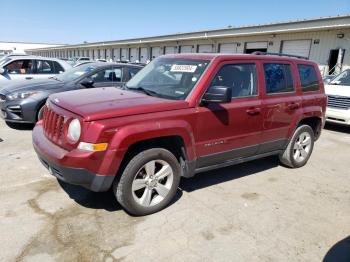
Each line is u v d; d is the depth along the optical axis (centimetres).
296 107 493
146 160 334
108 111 310
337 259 297
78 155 299
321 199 422
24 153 528
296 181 480
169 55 473
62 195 385
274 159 580
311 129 542
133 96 371
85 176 305
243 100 414
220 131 390
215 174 488
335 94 883
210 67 382
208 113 370
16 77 915
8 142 588
